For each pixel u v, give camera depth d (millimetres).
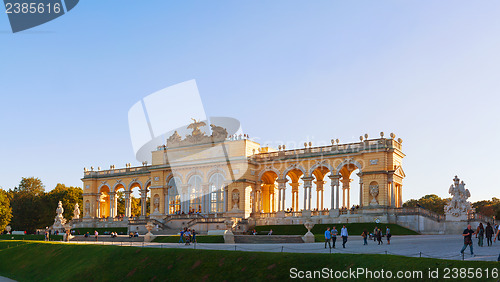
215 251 45375
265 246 56062
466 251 40219
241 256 42594
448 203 77250
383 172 85562
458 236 64625
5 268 64000
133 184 117062
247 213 97062
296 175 102188
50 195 142375
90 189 121312
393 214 83688
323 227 86312
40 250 65125
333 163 92250
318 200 99625
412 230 80875
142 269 47375
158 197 107250
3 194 128875
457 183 76562
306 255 39406
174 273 44438
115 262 51156
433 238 60125
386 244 52312
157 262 47594
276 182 107562
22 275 59125
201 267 43531
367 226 81375
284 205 96250
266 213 97250
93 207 120500
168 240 71000
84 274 51125
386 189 85812
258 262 40719
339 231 82750
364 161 88188
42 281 54625
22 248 68750
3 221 123312
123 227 107875
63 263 57156
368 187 86812
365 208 86438
